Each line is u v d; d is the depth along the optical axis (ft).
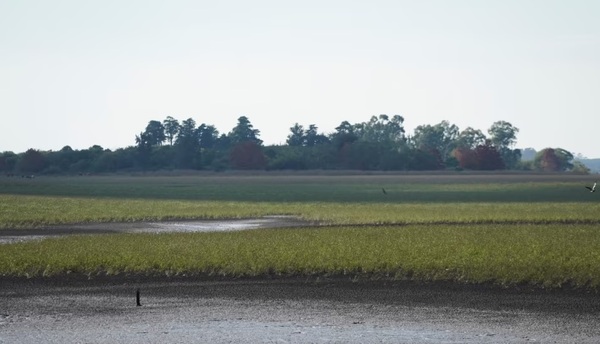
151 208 613.11
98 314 200.54
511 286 231.30
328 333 181.16
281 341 174.81
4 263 266.77
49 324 190.19
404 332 181.98
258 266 258.57
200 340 175.94
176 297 221.05
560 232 368.68
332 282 240.73
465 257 270.46
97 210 586.86
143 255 282.97
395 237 344.28
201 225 467.52
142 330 184.34
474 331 182.60
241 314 199.82
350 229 391.86
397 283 237.86
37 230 431.84
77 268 261.85
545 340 174.91
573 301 212.02
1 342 175.01
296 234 362.94
